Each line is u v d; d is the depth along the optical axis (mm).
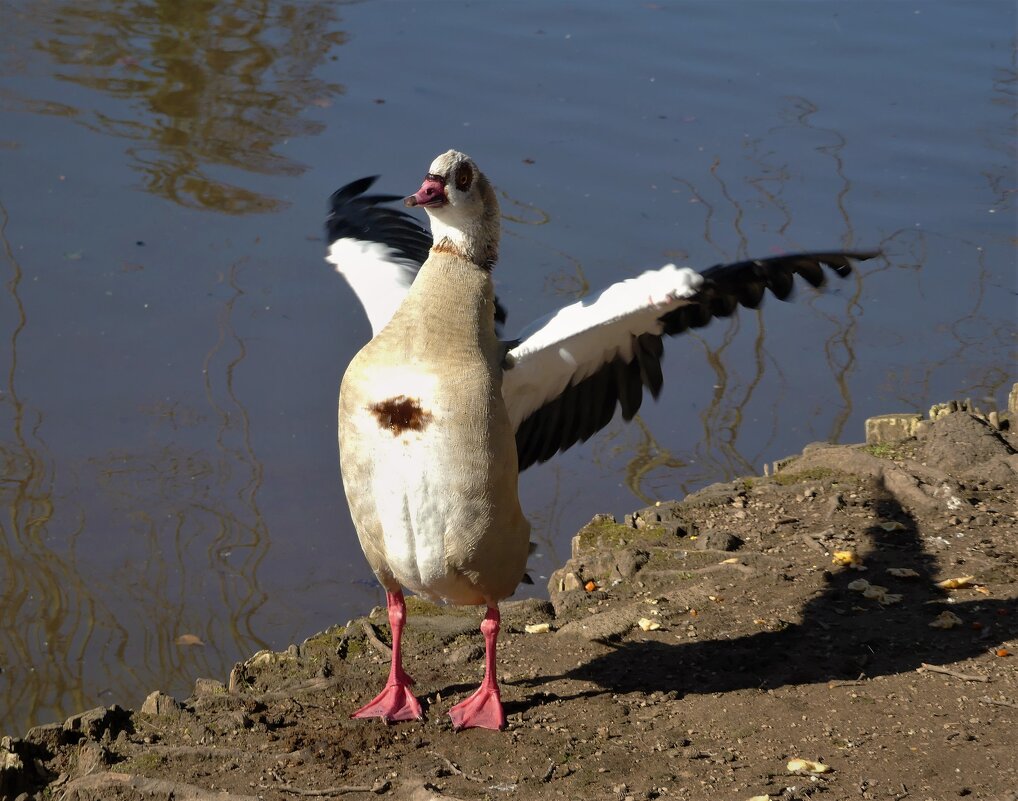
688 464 8531
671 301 4949
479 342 5074
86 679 6730
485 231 5184
